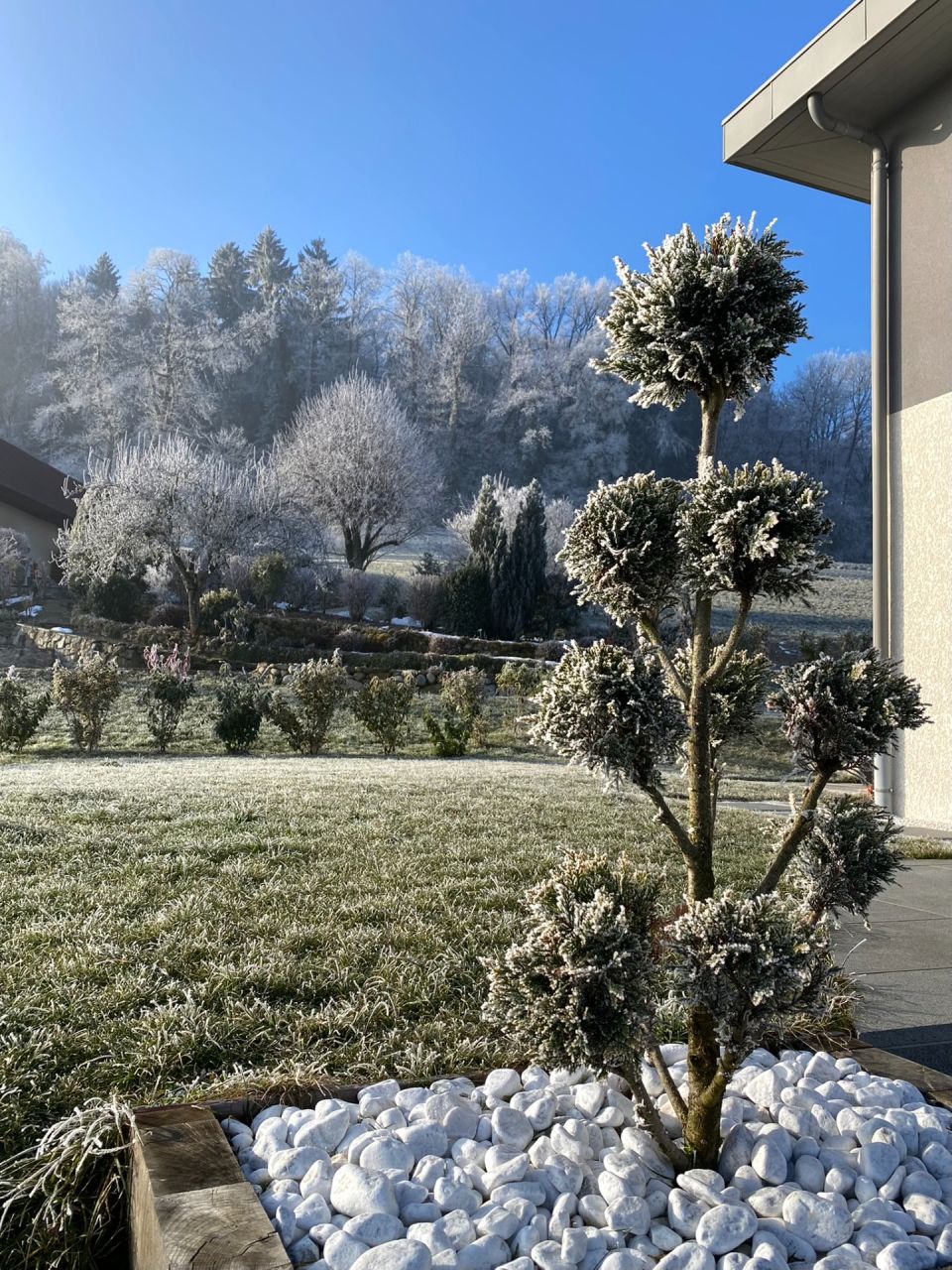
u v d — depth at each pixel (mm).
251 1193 1687
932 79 8734
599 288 77375
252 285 85625
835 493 70812
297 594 29594
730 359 2281
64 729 17047
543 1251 1673
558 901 1932
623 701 2074
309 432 38406
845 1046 2730
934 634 8938
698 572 2164
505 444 72438
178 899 4602
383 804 8227
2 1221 1989
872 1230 1780
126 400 65375
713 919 1907
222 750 16219
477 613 27984
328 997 3404
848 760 2154
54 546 32406
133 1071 2672
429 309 76750
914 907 5406
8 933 3990
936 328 8961
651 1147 2080
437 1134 2088
